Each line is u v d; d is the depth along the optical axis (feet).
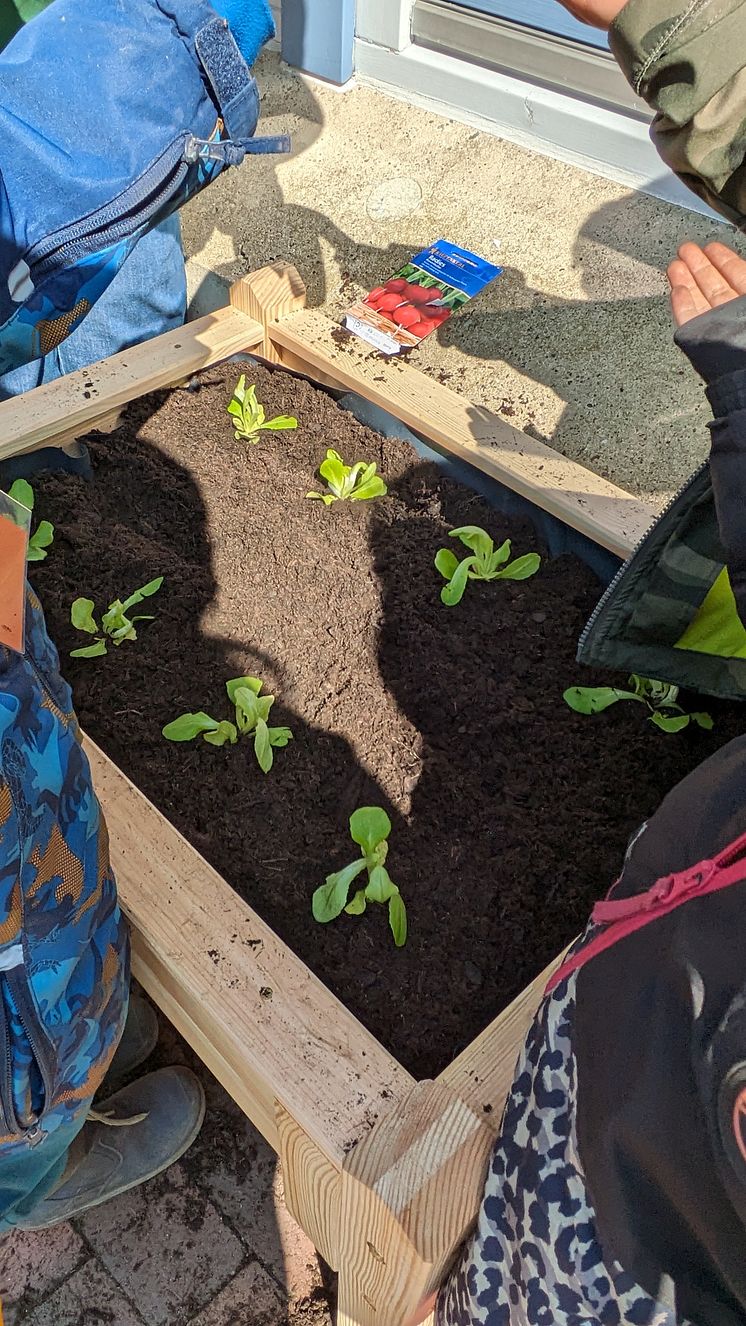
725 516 2.59
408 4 8.21
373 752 4.97
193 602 5.55
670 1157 2.08
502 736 5.01
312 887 4.49
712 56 2.47
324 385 6.67
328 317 6.77
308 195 8.27
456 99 8.50
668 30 2.47
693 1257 2.26
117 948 3.67
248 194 8.33
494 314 7.21
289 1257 4.85
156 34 3.24
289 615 5.52
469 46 8.21
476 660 5.28
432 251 7.66
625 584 4.20
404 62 8.58
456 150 8.39
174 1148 4.95
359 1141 3.24
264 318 6.60
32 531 5.75
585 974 2.63
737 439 2.52
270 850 4.60
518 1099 2.99
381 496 6.09
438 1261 2.96
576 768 4.89
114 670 5.24
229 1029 3.64
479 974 4.23
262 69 9.20
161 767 4.88
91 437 6.23
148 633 5.41
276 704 5.14
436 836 4.67
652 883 2.57
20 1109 3.03
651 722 5.05
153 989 4.58
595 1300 2.59
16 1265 4.81
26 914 2.86
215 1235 4.91
